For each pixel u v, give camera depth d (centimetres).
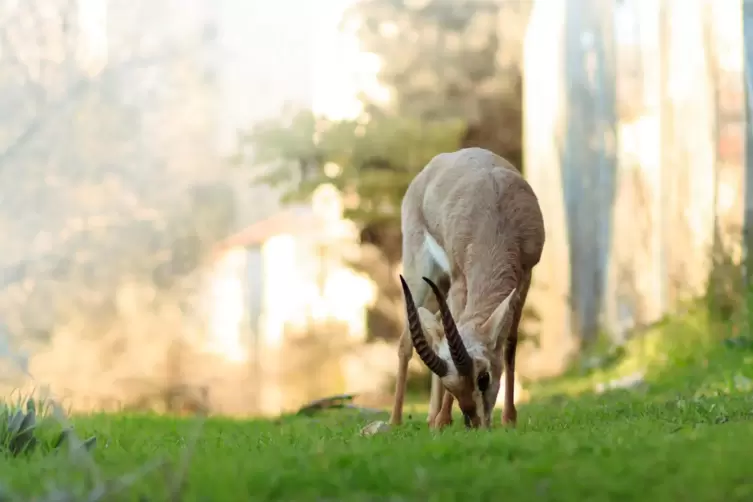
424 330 624
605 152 1509
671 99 1230
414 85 2344
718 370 941
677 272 1227
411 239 741
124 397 2359
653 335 1234
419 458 391
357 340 2534
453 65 2389
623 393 966
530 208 699
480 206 686
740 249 1087
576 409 800
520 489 337
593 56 1548
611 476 351
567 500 325
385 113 2278
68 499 332
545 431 557
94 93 2403
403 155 2117
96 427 716
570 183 1720
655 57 1285
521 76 2417
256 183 2311
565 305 1777
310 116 2209
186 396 2531
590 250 1612
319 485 348
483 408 591
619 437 442
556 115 1830
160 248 2566
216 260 2709
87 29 2448
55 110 2330
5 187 2284
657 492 333
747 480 342
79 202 2359
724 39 1079
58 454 450
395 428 657
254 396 2586
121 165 2481
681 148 1204
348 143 2119
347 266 2358
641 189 1357
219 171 2783
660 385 978
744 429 447
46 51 2327
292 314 2650
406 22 2414
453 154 739
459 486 344
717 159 1109
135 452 474
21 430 519
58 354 2258
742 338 1034
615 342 1472
